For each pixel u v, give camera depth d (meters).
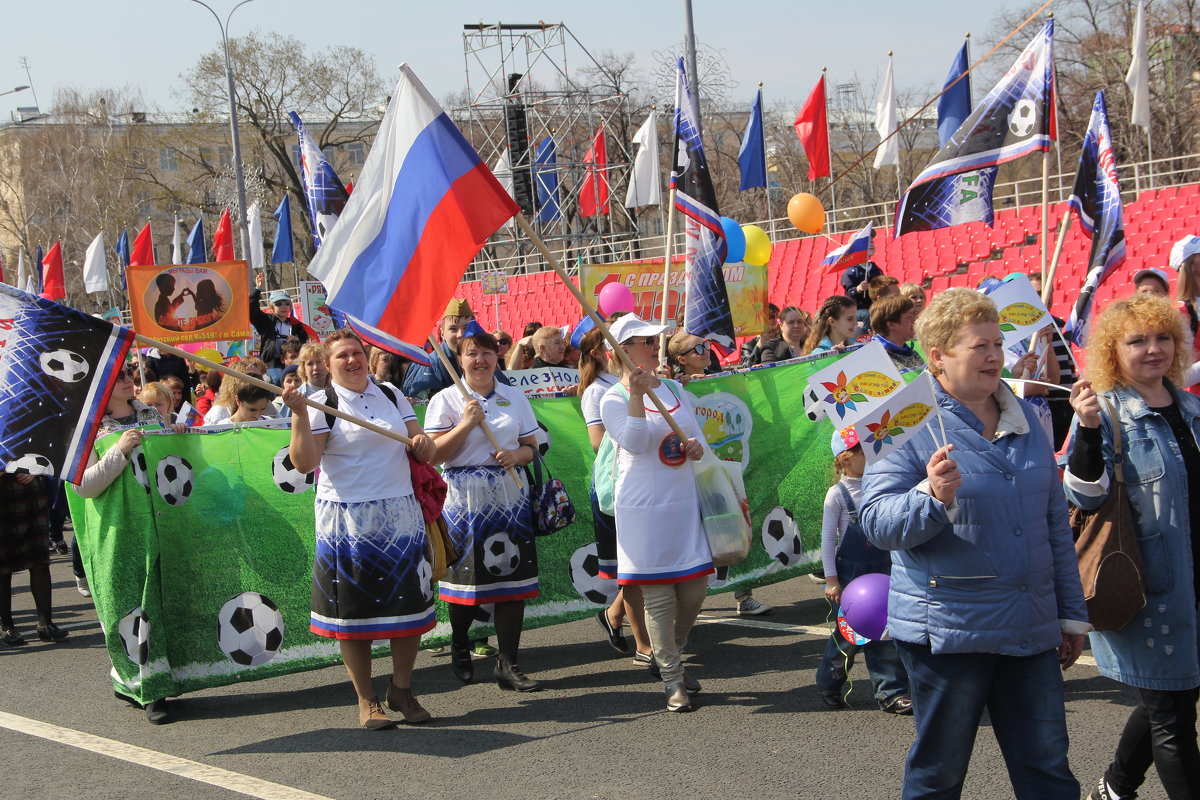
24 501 7.58
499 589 5.92
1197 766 3.54
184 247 58.25
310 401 5.10
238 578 6.03
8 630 7.65
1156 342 3.59
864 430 3.29
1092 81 38.12
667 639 5.42
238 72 48.09
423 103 5.40
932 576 3.23
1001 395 3.32
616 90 39.28
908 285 7.68
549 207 37.09
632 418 5.22
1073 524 3.76
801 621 7.06
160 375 12.41
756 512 7.38
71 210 55.88
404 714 5.46
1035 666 3.24
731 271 10.49
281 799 4.48
